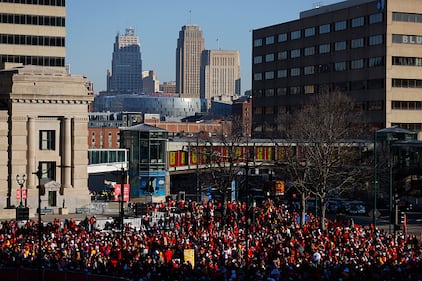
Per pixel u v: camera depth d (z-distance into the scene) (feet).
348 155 364.99
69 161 321.11
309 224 239.09
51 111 318.04
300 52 564.71
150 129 362.33
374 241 191.62
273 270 145.48
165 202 326.44
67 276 158.81
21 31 446.60
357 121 483.51
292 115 543.80
